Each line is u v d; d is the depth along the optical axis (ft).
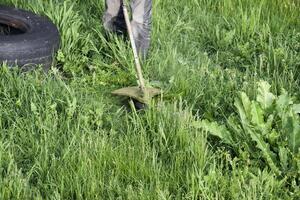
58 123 19.67
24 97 20.67
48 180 16.96
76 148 18.16
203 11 28.71
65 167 17.29
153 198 16.38
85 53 24.48
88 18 26.61
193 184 16.61
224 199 16.53
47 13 25.31
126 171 17.52
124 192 16.62
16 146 18.39
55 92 20.98
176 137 18.93
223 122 20.40
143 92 20.92
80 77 23.40
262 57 25.13
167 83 22.94
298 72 24.38
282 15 29.09
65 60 24.08
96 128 19.92
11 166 17.28
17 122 19.30
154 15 26.86
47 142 18.34
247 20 27.61
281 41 26.55
